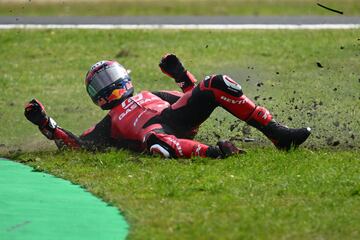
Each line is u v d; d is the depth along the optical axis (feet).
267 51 203.10
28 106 112.88
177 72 119.85
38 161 109.70
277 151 109.70
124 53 203.92
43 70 189.78
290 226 77.82
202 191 90.99
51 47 213.46
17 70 190.08
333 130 124.98
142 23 253.24
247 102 109.40
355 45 207.41
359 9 282.15
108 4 305.53
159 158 106.42
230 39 219.20
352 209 83.05
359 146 115.55
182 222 79.82
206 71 185.06
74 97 163.22
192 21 258.16
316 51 201.16
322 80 170.40
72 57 203.10
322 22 251.60
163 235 76.33
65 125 140.67
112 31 231.71
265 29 237.25
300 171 97.96
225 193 89.56
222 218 80.53
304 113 138.00
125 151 111.34
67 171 103.50
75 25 247.91
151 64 193.16
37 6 293.23
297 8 291.79
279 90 161.99
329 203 84.94
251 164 101.96
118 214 84.89
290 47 206.80
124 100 115.44
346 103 146.82
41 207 88.17
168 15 275.59
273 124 109.91
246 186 91.81
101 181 97.71
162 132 108.58
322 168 99.35
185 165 102.68
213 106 110.73
